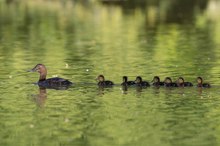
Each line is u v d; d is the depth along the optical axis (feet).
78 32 187.52
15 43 160.15
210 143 66.13
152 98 86.28
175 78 104.78
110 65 119.96
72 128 72.18
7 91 93.45
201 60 127.44
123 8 268.62
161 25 206.39
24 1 298.35
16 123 74.59
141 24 209.97
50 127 72.69
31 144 66.59
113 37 173.68
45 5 281.74
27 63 123.75
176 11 255.29
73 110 80.33
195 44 156.04
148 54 136.87
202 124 73.10
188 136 68.64
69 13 248.73
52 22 216.13
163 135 69.00
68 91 92.79
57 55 136.26
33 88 95.81
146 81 96.37
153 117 76.23
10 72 111.96
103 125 73.15
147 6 276.41
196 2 291.99
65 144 66.33
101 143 66.39
